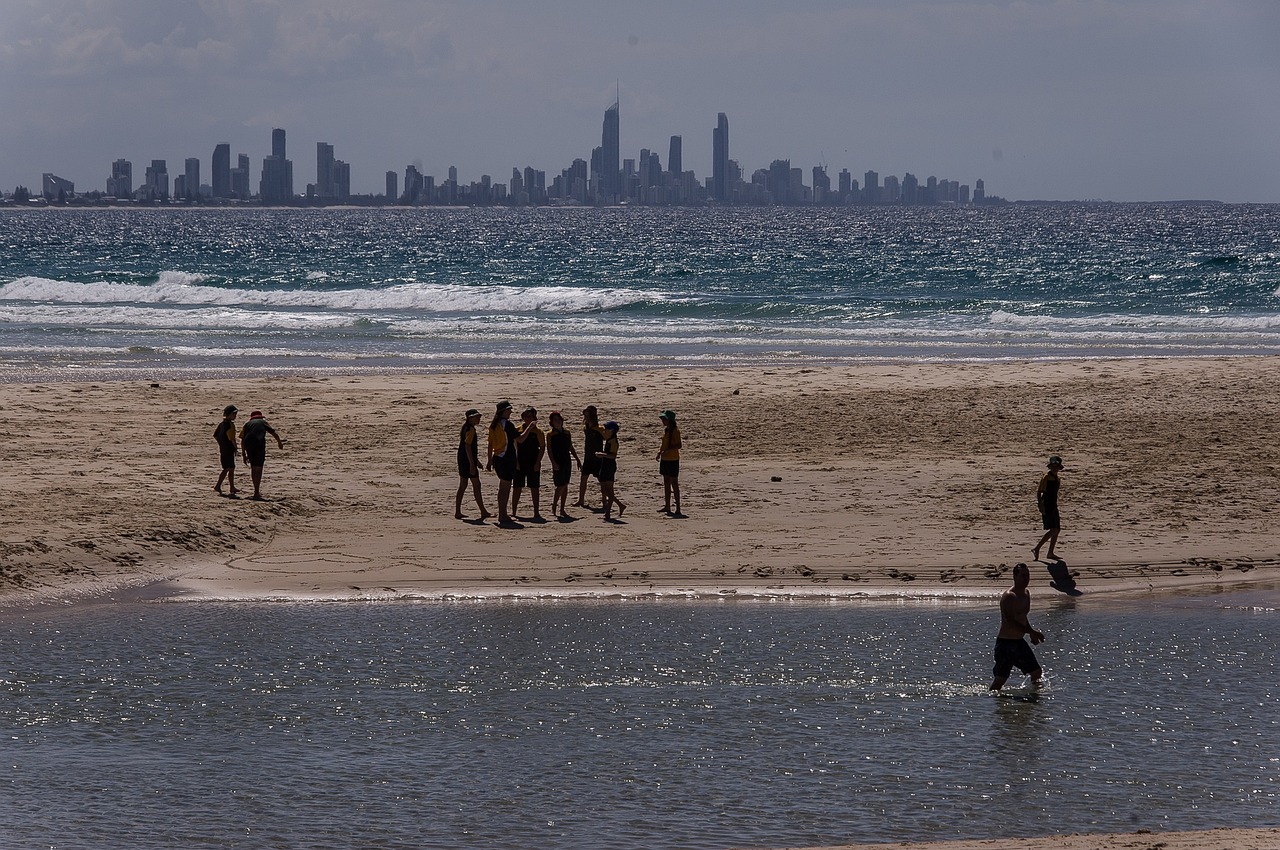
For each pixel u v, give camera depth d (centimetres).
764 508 6072
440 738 3366
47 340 13575
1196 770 3147
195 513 5691
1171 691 3784
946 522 5841
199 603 4725
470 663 4025
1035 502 6153
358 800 2958
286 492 6206
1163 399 8819
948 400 8894
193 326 15288
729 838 2750
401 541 5519
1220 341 13812
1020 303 18062
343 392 9494
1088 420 8156
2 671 3891
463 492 5947
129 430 7869
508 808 2912
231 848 2698
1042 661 4100
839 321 16388
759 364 11800
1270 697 3722
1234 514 5962
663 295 19600
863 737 3384
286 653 4112
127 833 2767
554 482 6175
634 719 3516
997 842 2598
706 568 5200
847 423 8125
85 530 5328
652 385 9844
